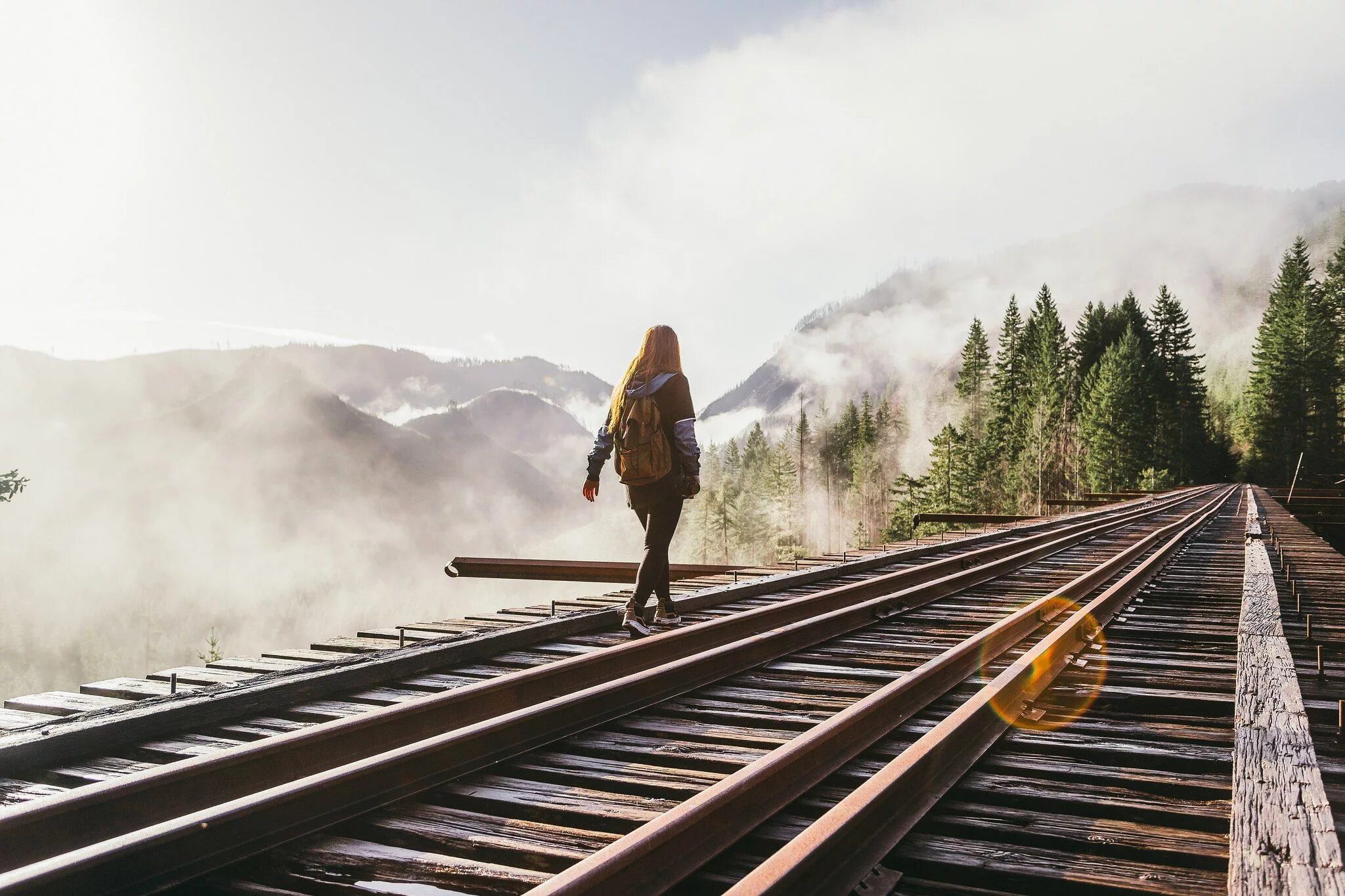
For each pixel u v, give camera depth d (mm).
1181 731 3703
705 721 4098
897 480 119750
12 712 3930
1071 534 16969
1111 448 95312
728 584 8969
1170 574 9805
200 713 3703
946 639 6258
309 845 2566
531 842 2609
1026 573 10703
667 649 5305
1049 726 3859
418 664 4844
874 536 144750
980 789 3012
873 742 3578
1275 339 100000
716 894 2348
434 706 3625
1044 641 4848
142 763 3258
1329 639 5898
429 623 6816
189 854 2322
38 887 1984
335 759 3201
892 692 3855
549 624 5863
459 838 2635
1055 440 107875
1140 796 2947
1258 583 7273
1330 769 3209
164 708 3604
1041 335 117812
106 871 2133
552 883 1938
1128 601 7652
